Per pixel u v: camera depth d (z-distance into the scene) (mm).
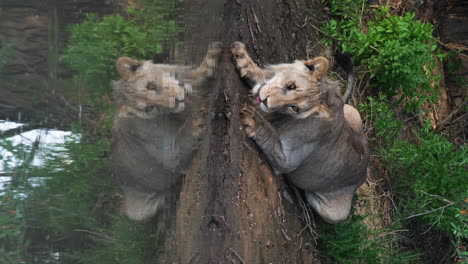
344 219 4797
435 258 6965
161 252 2365
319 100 3873
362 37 6016
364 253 5309
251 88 3941
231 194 3709
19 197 1082
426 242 6922
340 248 4977
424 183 6125
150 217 2148
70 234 1303
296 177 4465
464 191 5762
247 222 3803
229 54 3908
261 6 4609
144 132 2014
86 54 1428
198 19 3303
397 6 7504
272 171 4203
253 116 3844
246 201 3826
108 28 1605
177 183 2846
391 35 6133
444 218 5898
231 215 3668
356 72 6352
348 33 6312
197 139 3320
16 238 1070
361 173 4797
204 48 3525
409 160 6152
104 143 1560
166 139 2453
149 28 2059
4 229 1043
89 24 1449
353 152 4516
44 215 1173
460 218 5051
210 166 3615
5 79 1036
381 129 6332
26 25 1109
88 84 1444
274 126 3988
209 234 3521
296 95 3678
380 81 6418
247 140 3896
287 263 4238
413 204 6352
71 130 1321
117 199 1681
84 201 1393
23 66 1095
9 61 1047
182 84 2734
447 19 9430
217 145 3709
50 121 1209
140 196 1991
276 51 4664
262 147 3912
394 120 6617
